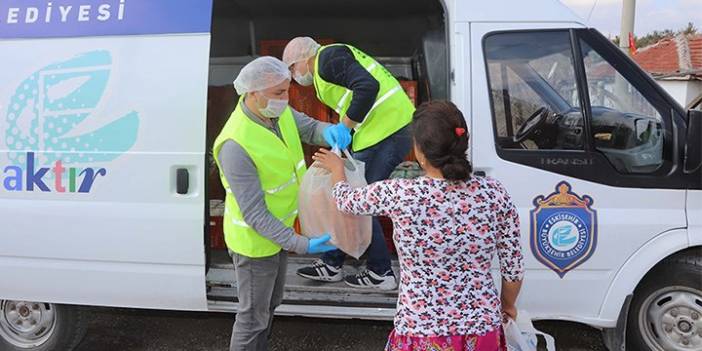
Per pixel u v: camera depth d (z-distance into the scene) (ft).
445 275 6.23
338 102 10.93
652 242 9.68
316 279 11.48
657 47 60.64
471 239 6.13
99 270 10.37
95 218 10.17
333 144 8.73
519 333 7.00
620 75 9.80
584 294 9.87
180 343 12.55
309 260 12.71
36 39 10.31
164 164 9.95
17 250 10.49
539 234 9.68
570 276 9.80
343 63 10.27
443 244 6.13
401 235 6.28
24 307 11.35
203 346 12.41
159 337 12.84
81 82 10.15
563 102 9.86
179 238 10.02
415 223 6.16
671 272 10.06
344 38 16.17
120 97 10.04
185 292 10.27
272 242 8.16
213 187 13.84
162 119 9.95
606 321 9.94
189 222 9.95
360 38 16.15
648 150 9.72
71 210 10.23
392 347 6.64
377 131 10.95
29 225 10.37
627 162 9.70
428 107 6.17
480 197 6.17
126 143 10.03
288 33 16.24
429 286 6.27
